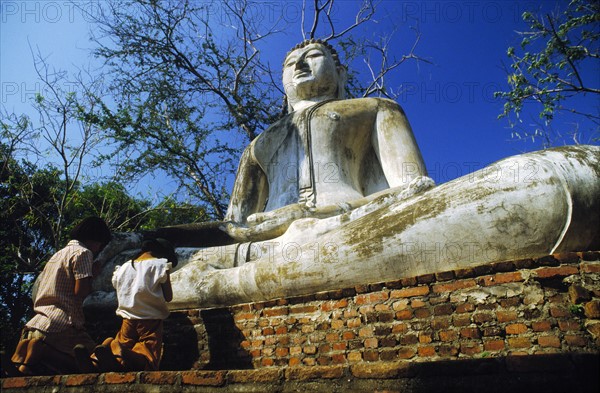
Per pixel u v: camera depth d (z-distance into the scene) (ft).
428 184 14.62
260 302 13.35
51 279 11.43
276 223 16.71
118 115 34.17
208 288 14.07
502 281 10.53
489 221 11.25
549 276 10.19
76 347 9.80
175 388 8.84
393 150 19.88
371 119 20.83
